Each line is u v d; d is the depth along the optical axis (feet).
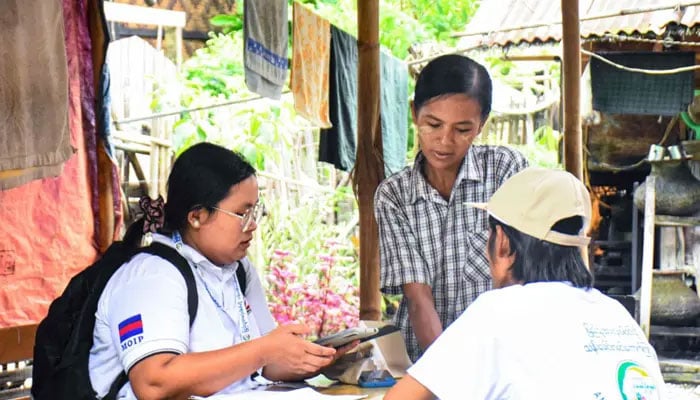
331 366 12.06
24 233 15.30
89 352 10.88
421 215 13.44
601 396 8.42
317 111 23.48
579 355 8.55
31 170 14.30
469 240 13.28
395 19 41.63
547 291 8.95
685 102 29.73
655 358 9.05
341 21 39.55
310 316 27.96
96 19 16.26
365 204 17.85
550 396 8.45
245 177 11.11
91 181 16.44
